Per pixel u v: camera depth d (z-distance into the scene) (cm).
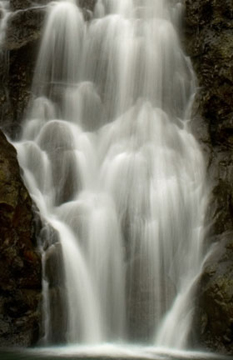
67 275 1087
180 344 1051
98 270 1123
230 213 1186
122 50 1521
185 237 1207
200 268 1153
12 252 1061
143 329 1081
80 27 1576
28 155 1323
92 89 1502
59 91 1496
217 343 1020
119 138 1395
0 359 911
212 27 1489
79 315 1072
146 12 1597
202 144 1357
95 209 1197
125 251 1152
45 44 1537
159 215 1207
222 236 1170
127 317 1092
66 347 1027
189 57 1541
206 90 1427
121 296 1110
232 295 1014
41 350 995
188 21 1563
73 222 1163
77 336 1058
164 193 1237
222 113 1356
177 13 1600
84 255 1127
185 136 1393
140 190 1241
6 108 1480
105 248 1145
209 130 1374
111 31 1554
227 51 1412
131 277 1125
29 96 1488
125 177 1273
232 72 1372
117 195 1249
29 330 1032
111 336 1078
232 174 1252
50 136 1366
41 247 1099
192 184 1281
